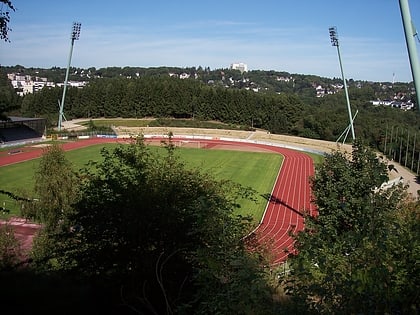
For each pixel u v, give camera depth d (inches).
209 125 4803.2
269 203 1829.5
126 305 422.6
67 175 946.1
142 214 464.4
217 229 347.3
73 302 414.3
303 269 257.3
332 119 4298.7
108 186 503.2
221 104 5073.8
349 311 222.8
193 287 445.4
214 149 3494.1
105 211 480.4
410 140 2812.5
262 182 2283.5
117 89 5152.6
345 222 673.6
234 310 266.4
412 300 219.8
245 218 477.1
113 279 467.8
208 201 375.6
